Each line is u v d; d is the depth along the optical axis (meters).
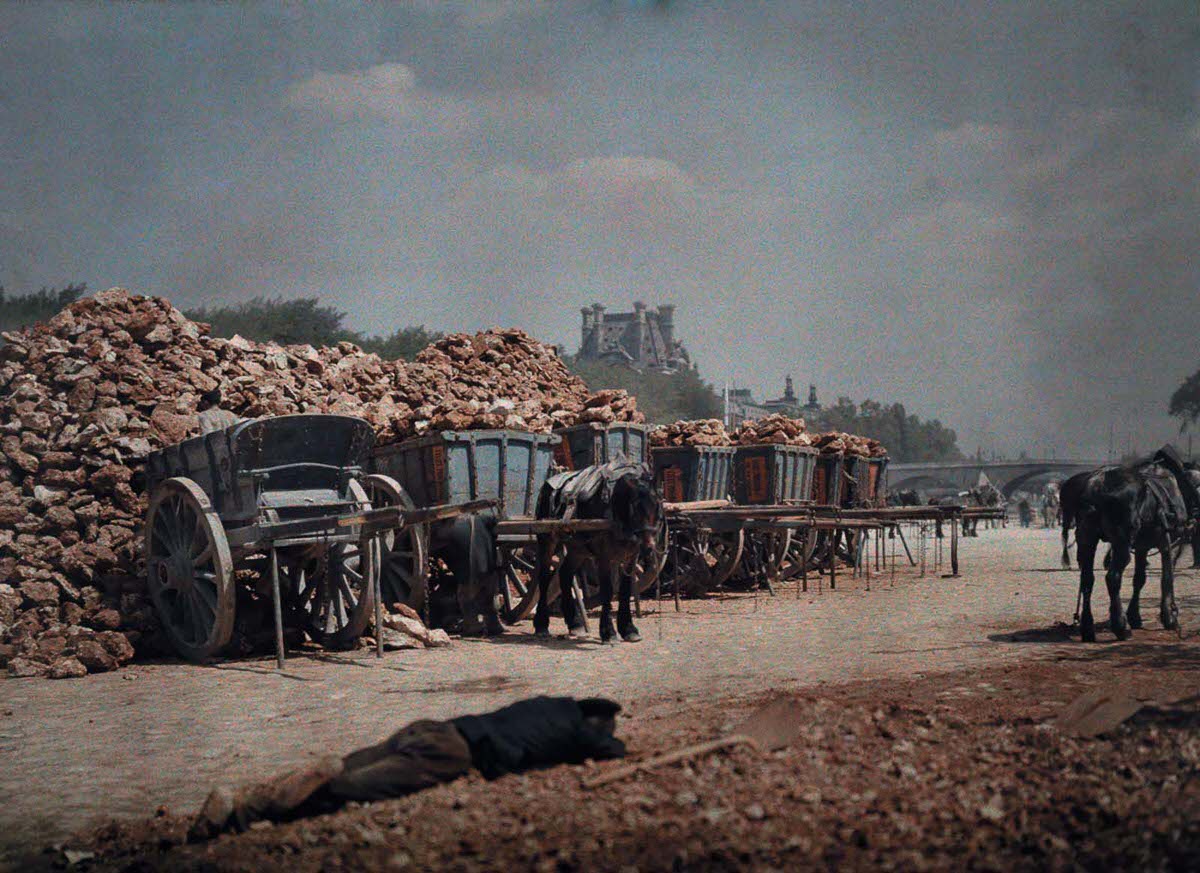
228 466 13.23
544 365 24.95
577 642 14.25
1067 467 138.38
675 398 165.50
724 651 12.95
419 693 10.45
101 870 5.59
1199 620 15.19
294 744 8.37
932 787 6.05
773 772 6.25
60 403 15.34
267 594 14.52
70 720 9.77
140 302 17.09
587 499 14.26
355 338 45.69
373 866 5.04
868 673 10.82
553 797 5.88
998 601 18.69
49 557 14.07
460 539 15.06
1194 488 14.43
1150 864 4.88
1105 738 7.17
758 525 20.59
